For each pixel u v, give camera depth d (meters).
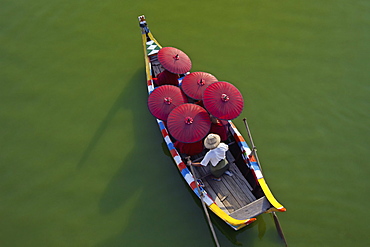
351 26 11.05
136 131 9.25
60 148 9.04
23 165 8.79
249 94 9.70
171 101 7.65
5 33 11.16
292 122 9.19
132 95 9.84
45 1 11.85
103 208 8.16
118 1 11.84
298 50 10.55
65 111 9.64
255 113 9.38
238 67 10.22
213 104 7.02
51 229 7.90
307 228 7.63
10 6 11.82
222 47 10.66
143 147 8.99
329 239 7.48
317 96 9.60
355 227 7.59
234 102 7.10
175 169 8.63
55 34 11.12
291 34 10.91
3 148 9.05
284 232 7.61
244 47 10.64
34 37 11.08
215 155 7.03
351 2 11.64
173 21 11.28
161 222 7.92
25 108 9.73
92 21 11.39
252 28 11.08
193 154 7.83
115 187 8.44
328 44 10.66
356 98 9.53
